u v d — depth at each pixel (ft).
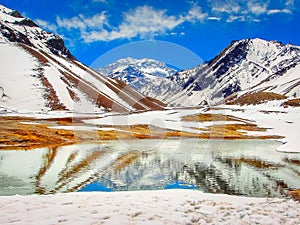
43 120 226.17
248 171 72.84
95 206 31.35
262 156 104.01
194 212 29.91
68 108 317.63
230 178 62.49
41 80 359.87
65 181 58.59
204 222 26.48
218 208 31.42
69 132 165.68
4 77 344.69
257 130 224.12
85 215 28.12
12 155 99.71
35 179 61.21
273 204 33.35
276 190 53.06
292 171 73.51
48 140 139.95
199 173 49.60
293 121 259.19
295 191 50.85
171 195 36.55
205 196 37.09
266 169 76.64
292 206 32.42
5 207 31.22
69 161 86.12
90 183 49.37
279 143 158.40
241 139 181.78
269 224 26.35
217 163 85.76
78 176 63.46
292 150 121.29
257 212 29.91
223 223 26.48
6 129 159.33
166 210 30.09
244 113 312.71
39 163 82.79
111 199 34.42
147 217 27.55
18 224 25.55
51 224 25.57
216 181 57.36
